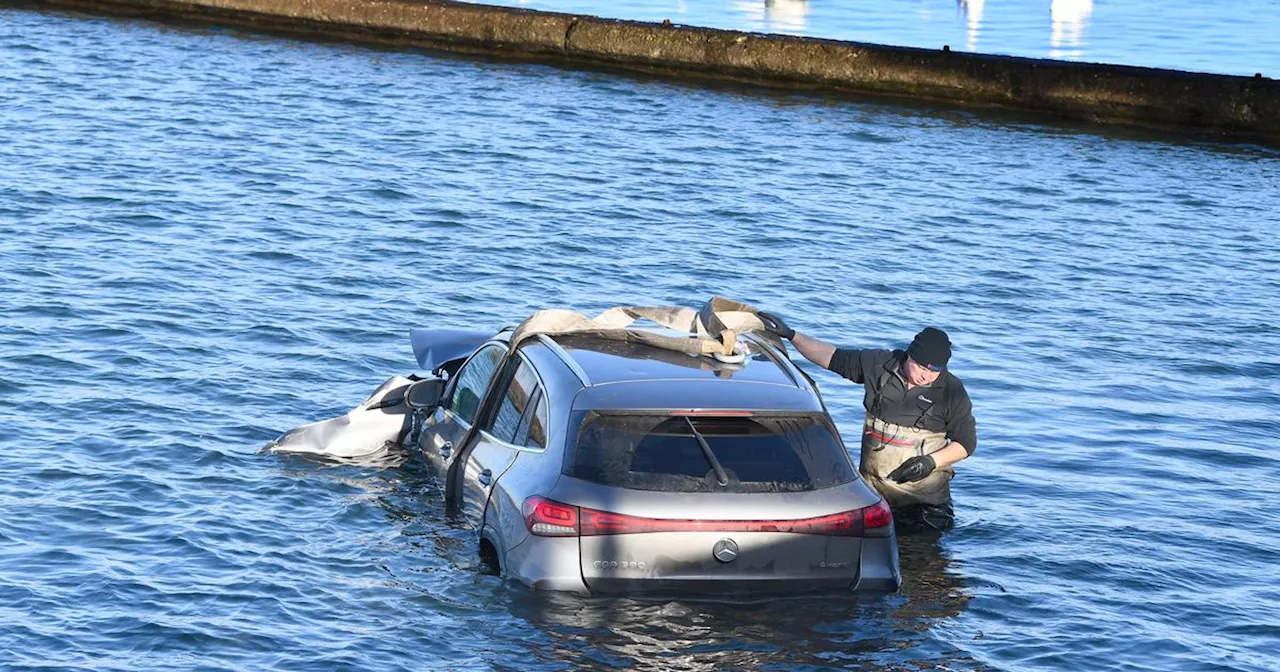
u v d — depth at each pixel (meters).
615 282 30.81
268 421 21.47
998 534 18.09
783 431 15.42
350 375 24.00
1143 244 37.62
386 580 15.79
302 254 31.72
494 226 35.34
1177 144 54.41
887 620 14.99
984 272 33.62
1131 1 103.81
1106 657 14.60
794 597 14.98
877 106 60.03
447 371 20.86
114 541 16.67
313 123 48.31
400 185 39.44
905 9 93.19
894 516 18.27
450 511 17.84
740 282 31.38
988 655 14.48
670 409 15.34
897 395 18.03
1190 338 28.89
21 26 68.19
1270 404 24.77
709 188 41.69
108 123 45.84
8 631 14.27
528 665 13.81
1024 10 95.94
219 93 53.19
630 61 66.00
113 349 24.47
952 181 45.09
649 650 14.03
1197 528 18.69
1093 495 19.83
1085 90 58.28
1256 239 38.84
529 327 17.70
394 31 70.06
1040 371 26.14
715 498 14.73
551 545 14.73
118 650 14.00
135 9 75.00
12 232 32.03
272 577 15.82
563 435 15.39
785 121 54.97
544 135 48.88
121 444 20.00
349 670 13.70
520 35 67.75
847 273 32.78
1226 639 15.23
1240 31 85.50
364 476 19.25
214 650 14.07
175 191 37.06
